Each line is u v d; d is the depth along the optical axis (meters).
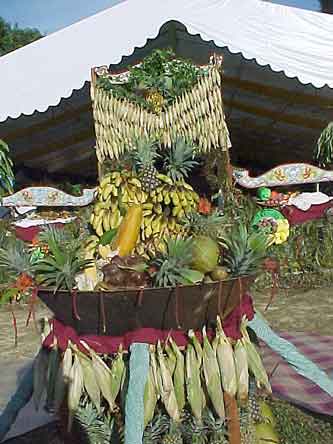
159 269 2.35
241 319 2.46
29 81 9.97
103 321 2.31
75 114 12.54
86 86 10.42
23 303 7.52
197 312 2.33
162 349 2.37
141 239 2.73
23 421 3.74
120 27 9.88
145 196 2.85
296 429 3.38
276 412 3.58
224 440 2.44
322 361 4.84
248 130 15.98
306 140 16.17
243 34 9.55
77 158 16.08
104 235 2.68
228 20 9.58
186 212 2.80
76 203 9.68
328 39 9.76
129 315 2.30
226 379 2.38
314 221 8.23
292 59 9.60
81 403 2.47
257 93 12.86
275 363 4.65
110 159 6.05
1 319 7.01
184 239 2.49
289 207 8.66
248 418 2.58
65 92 9.82
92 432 2.49
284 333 5.83
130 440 2.19
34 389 2.61
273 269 2.72
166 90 6.15
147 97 6.11
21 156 15.16
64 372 2.41
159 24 9.59
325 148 5.62
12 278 2.55
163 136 6.06
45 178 16.02
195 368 2.37
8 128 12.73
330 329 5.93
